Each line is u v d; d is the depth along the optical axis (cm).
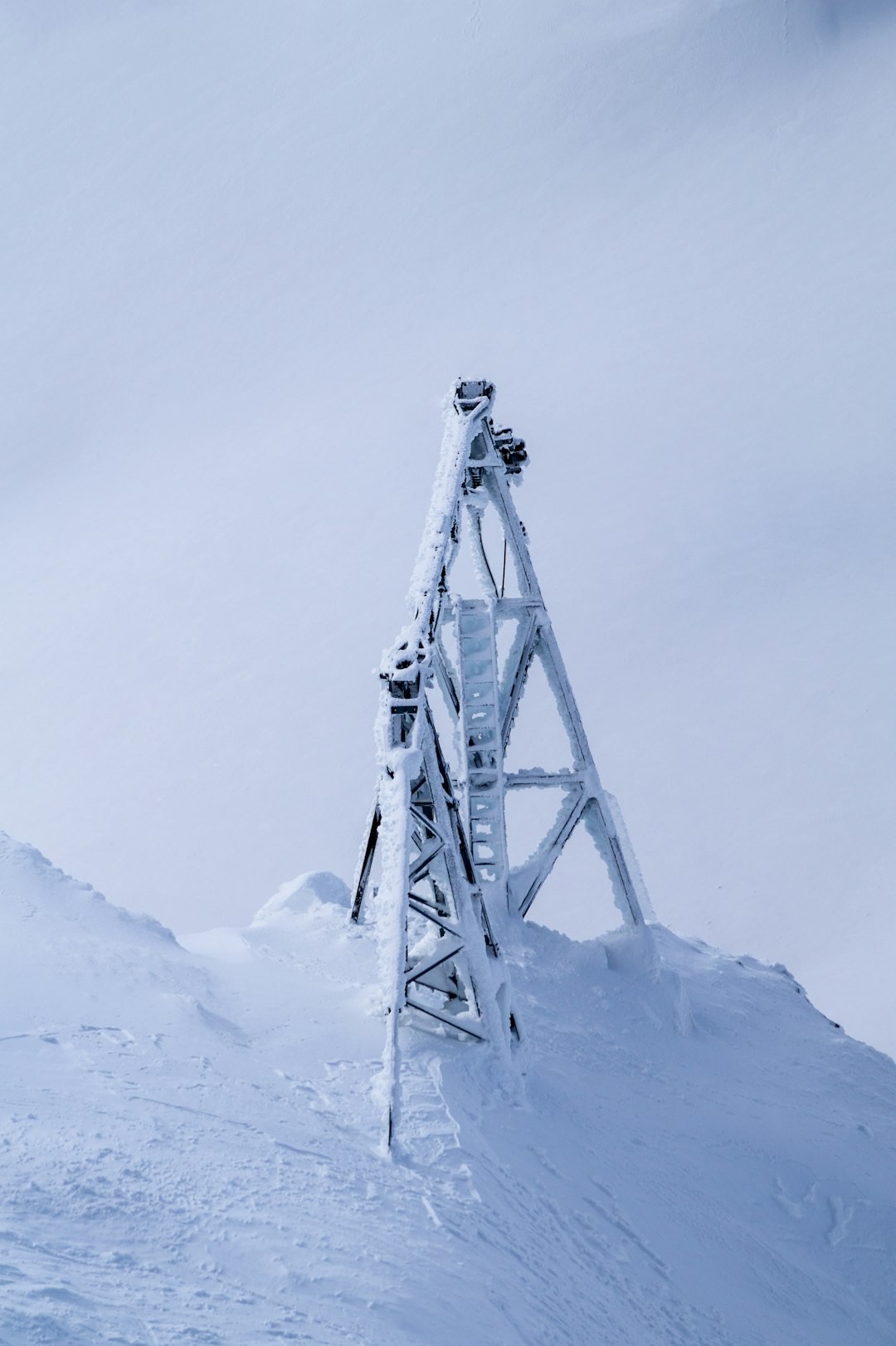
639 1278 512
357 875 862
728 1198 676
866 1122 835
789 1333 544
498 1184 516
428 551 817
